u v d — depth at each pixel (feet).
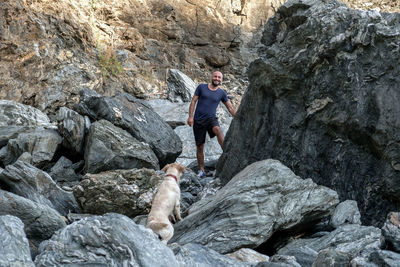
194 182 22.59
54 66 38.27
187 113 38.70
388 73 16.31
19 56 36.63
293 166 18.81
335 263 10.69
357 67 17.06
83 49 42.27
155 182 18.10
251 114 20.90
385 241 10.89
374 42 16.74
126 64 45.52
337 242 13.99
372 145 16.57
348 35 17.33
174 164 15.70
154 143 26.20
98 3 47.91
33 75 36.78
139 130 25.93
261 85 20.08
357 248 13.21
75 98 37.96
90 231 9.68
